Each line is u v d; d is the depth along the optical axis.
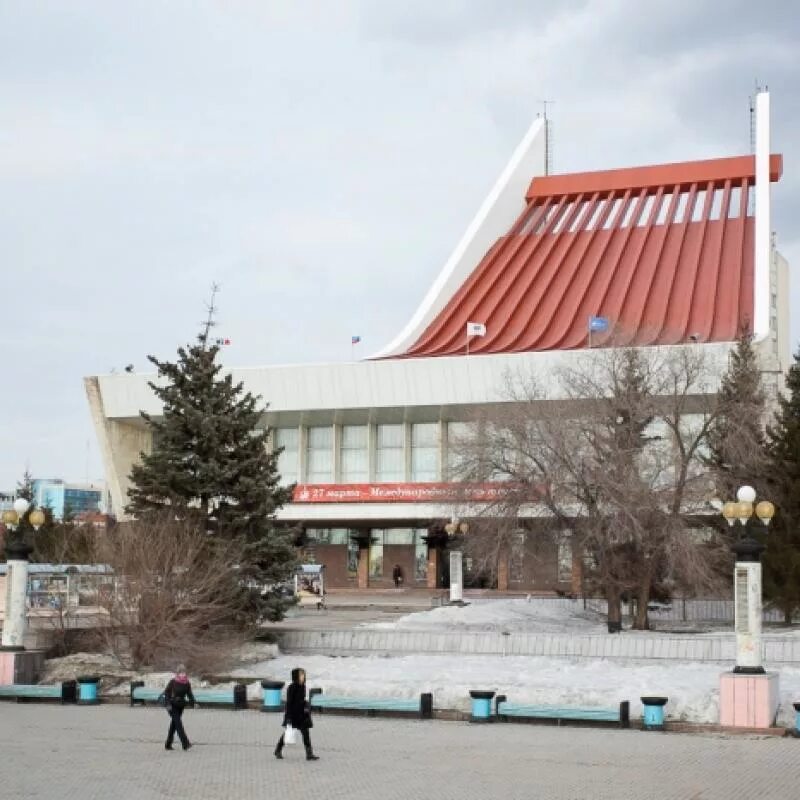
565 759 18.92
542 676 29.02
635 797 15.50
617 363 46.62
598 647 32.50
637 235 93.38
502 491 39.50
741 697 22.53
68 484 177.00
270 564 34.91
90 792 15.83
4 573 37.78
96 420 81.81
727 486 42.22
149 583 30.52
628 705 23.08
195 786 16.30
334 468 79.56
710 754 19.48
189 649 30.45
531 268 91.25
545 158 107.25
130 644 30.75
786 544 40.38
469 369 73.69
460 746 20.45
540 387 58.97
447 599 56.81
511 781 16.77
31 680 28.69
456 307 87.81
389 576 78.75
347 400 76.88
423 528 77.75
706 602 46.47
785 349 89.69
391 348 82.38
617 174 99.56
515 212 99.75
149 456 34.97
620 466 38.09
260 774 17.36
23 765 18.14
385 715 24.86
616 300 84.31
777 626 41.94
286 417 79.94
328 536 81.12
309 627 38.00
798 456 41.41
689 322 79.38
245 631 33.72
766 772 17.58
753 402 45.16
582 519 38.44
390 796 15.54
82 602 32.91
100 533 36.22
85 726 22.80
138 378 80.50
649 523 38.03
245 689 25.95
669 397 42.81
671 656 31.67
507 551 39.91
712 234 91.56
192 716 24.55
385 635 34.34
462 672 29.95
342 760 18.78
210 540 32.81
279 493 35.66
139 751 19.67
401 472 78.56
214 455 34.75
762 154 86.81
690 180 96.69
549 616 44.88
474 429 48.03
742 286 83.06
